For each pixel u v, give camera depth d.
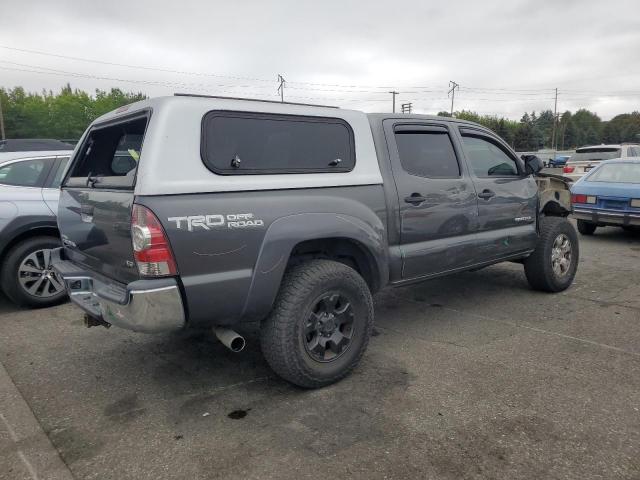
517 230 5.15
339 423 3.02
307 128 3.52
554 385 3.46
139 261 2.81
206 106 3.05
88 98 86.75
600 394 3.32
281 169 3.32
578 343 4.23
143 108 3.09
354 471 2.55
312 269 3.37
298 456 2.69
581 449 2.71
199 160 2.97
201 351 4.21
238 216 3.05
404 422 3.01
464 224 4.54
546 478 2.48
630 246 8.74
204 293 2.97
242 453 2.73
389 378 3.62
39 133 81.19
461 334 4.50
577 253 5.91
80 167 3.94
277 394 3.42
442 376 3.63
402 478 2.49
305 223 3.29
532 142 88.50
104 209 3.14
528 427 2.93
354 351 3.57
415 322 4.85
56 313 5.25
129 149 3.37
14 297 5.23
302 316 3.29
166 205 2.82
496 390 3.40
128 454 2.75
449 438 2.83
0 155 5.33
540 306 5.28
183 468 2.62
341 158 3.67
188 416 3.15
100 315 3.22
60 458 2.73
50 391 3.52
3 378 3.73
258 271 3.12
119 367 3.91
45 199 5.34
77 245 3.65
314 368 3.38
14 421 3.12
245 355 4.12
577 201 9.48
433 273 4.36
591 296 5.64
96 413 3.21
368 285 3.94
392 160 4.01
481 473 2.52
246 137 3.20
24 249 5.22
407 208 4.04
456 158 4.58
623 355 3.97
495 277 6.51
